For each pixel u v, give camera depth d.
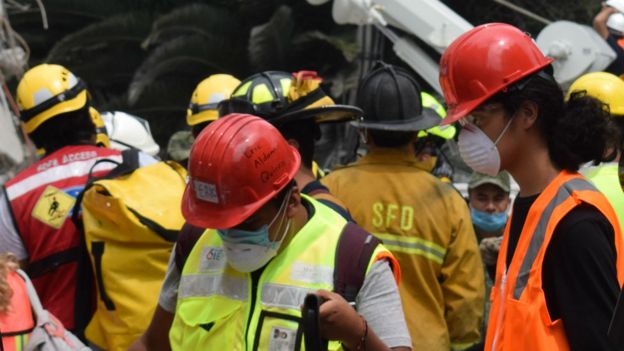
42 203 5.42
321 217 3.59
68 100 5.68
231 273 3.57
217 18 18.14
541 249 3.46
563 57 8.77
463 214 5.34
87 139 5.82
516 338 3.51
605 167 4.62
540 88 3.66
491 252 6.15
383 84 5.42
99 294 5.32
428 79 9.51
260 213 3.43
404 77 5.48
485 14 18.75
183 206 3.54
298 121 4.46
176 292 3.87
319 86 4.60
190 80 18.17
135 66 18.72
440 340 5.22
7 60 4.79
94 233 5.28
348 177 5.45
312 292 3.28
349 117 4.59
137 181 5.38
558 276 3.41
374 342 3.33
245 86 4.64
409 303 5.24
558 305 3.43
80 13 18.81
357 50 16.67
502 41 3.73
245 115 3.54
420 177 5.38
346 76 16.95
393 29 9.91
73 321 5.41
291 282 3.46
